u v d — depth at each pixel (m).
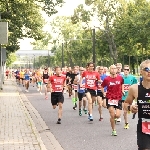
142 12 55.66
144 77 5.14
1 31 13.79
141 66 5.19
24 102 23.08
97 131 11.85
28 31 39.22
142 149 5.22
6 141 9.49
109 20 67.75
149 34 55.06
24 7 31.27
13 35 35.94
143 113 5.20
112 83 11.02
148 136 5.23
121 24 61.66
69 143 9.81
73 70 21.47
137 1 62.09
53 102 14.04
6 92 32.84
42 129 12.23
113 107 10.99
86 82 14.27
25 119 13.97
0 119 13.98
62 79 13.93
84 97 16.34
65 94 30.61
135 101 5.41
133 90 5.23
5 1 28.97
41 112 17.47
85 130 12.06
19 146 8.84
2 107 18.88
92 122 14.00
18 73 53.19
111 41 67.50
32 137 10.09
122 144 9.64
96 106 20.33
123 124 13.36
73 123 13.73
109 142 9.94
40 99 25.62
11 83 55.97
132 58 82.69
